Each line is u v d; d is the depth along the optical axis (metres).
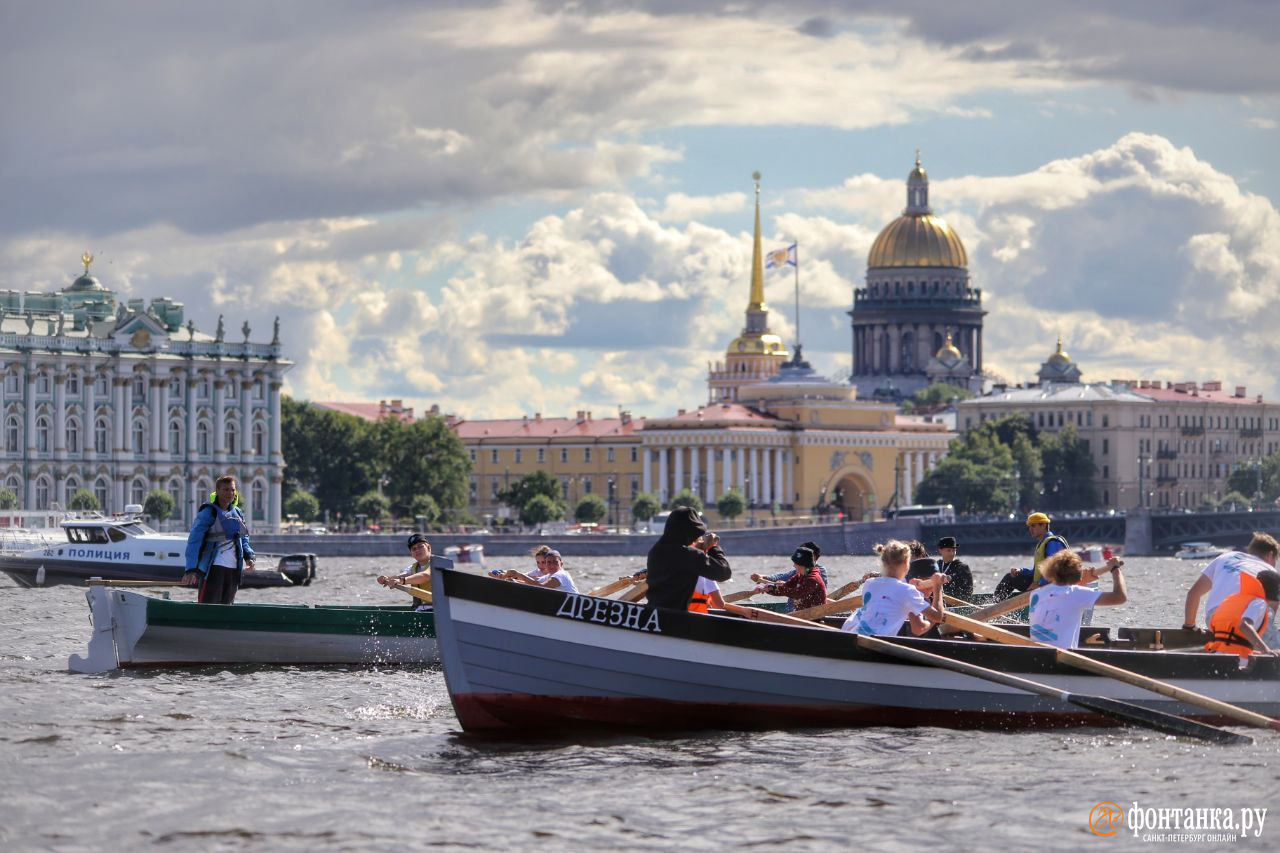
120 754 42.00
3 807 36.34
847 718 44.94
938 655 44.28
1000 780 38.88
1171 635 49.19
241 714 48.50
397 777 39.38
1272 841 33.72
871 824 35.00
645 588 50.62
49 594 120.06
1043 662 44.69
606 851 33.16
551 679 43.47
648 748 42.59
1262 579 46.34
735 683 44.12
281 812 36.00
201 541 59.75
